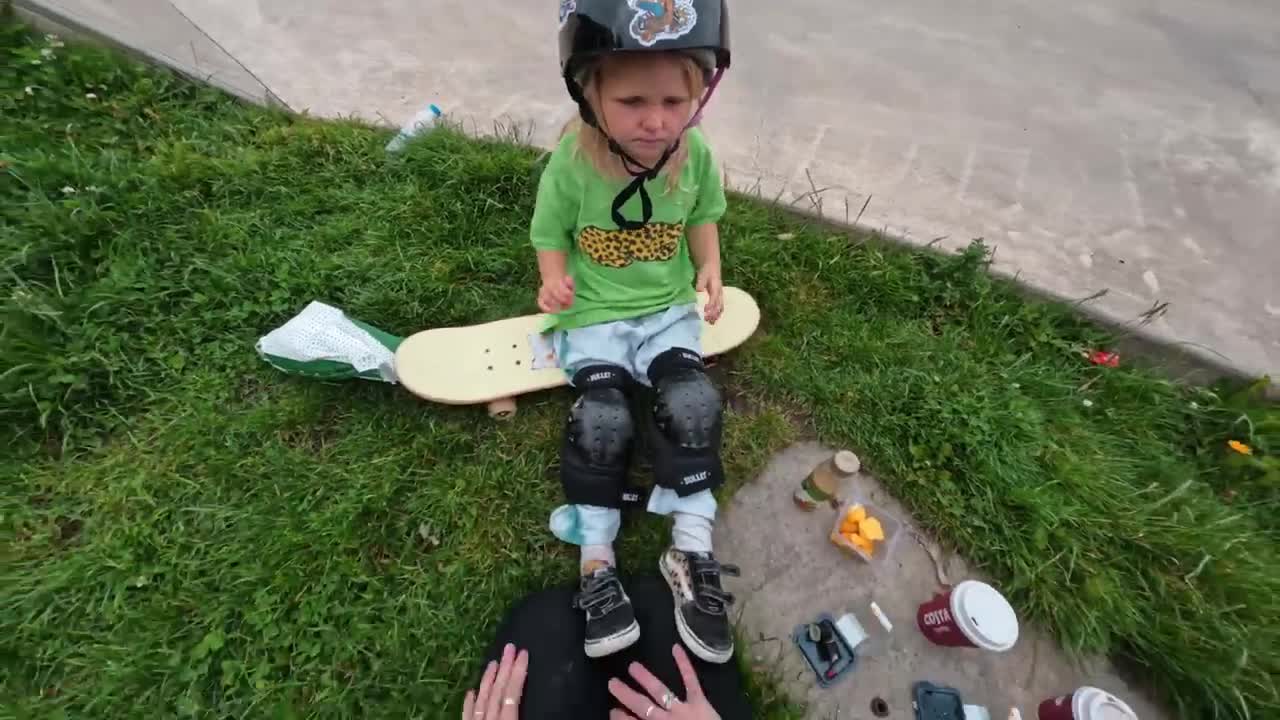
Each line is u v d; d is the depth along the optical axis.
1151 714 1.59
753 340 1.97
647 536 1.66
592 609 1.39
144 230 1.89
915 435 1.83
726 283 2.02
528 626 1.41
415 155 2.11
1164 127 2.46
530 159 2.15
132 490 1.58
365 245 1.98
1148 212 2.27
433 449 1.71
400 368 1.70
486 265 1.98
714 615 1.41
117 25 2.19
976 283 2.08
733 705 1.35
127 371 1.72
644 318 1.62
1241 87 2.57
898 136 2.36
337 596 1.52
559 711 1.28
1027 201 2.26
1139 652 1.62
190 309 1.82
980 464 1.79
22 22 2.20
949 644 1.57
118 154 2.02
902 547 1.72
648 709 1.23
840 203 2.21
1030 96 2.49
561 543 1.65
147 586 1.50
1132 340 2.06
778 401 1.90
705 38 1.13
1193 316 2.09
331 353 1.67
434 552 1.60
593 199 1.44
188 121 2.13
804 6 2.66
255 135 2.15
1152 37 2.69
